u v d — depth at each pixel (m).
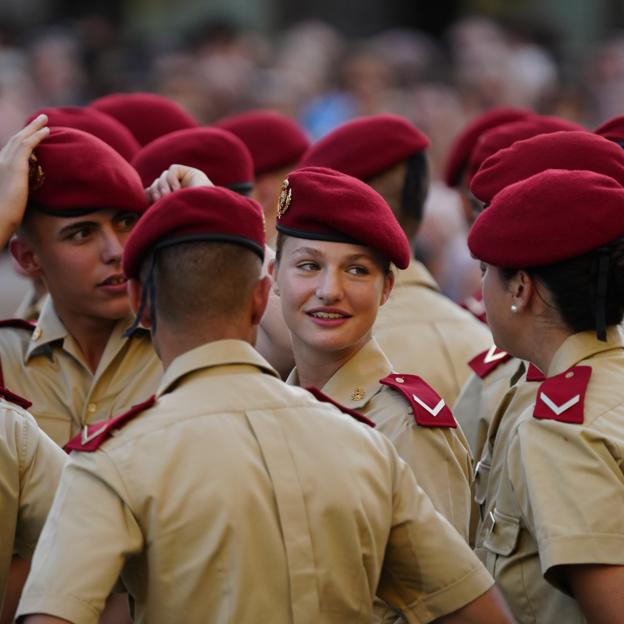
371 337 13.10
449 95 41.62
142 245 11.02
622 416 11.36
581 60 45.78
